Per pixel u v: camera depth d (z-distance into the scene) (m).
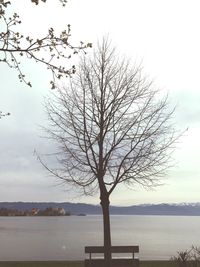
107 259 13.42
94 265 14.24
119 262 14.42
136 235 103.31
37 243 72.44
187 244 67.19
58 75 7.21
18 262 17.84
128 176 14.09
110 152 13.61
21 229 152.00
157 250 51.25
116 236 97.31
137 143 13.84
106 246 13.47
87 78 14.30
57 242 75.88
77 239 87.25
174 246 61.12
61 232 127.19
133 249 14.39
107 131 13.83
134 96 14.30
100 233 122.50
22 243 72.06
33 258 40.16
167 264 16.39
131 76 14.53
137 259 14.41
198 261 12.65
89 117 14.03
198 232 130.25
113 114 13.81
